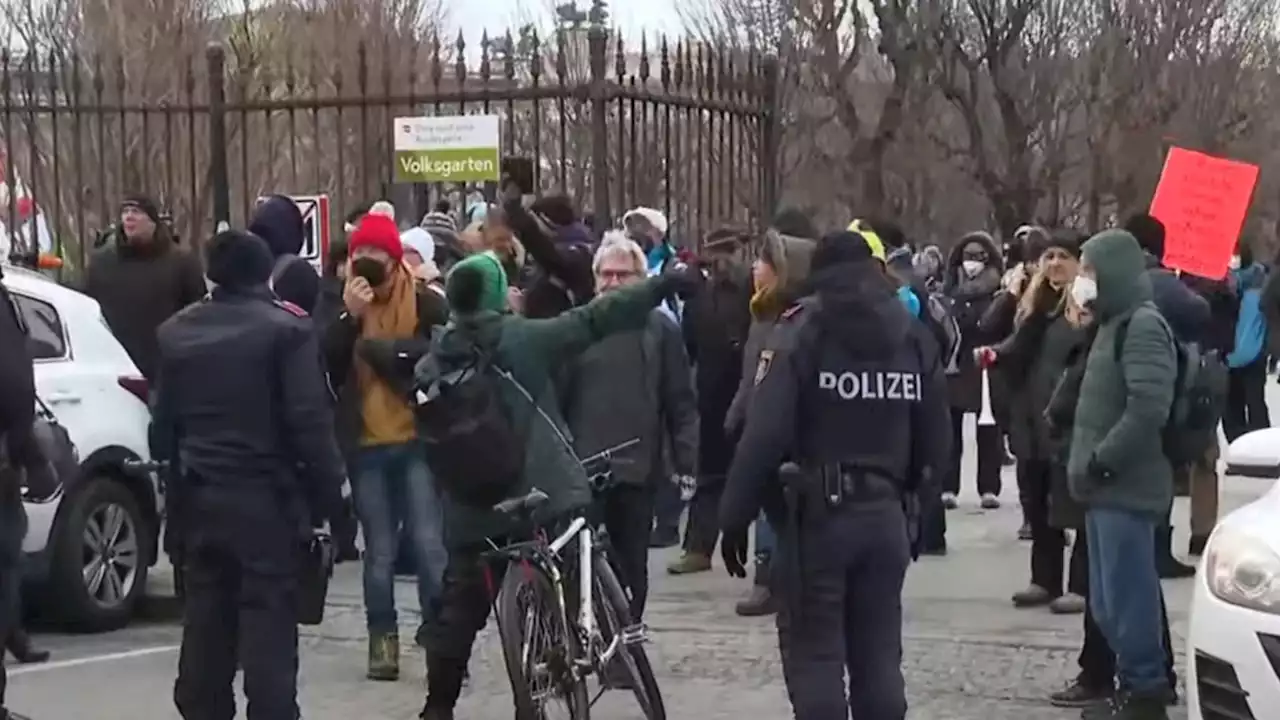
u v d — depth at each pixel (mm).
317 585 5863
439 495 7523
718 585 9930
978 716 6988
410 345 7395
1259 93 37188
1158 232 7797
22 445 6059
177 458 5809
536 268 8680
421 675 7730
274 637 5746
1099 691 7074
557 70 13617
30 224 14031
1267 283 13258
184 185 16469
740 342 10102
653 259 10484
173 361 5730
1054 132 33469
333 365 7508
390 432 7488
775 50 28562
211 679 5879
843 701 5312
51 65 13719
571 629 6176
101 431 8734
